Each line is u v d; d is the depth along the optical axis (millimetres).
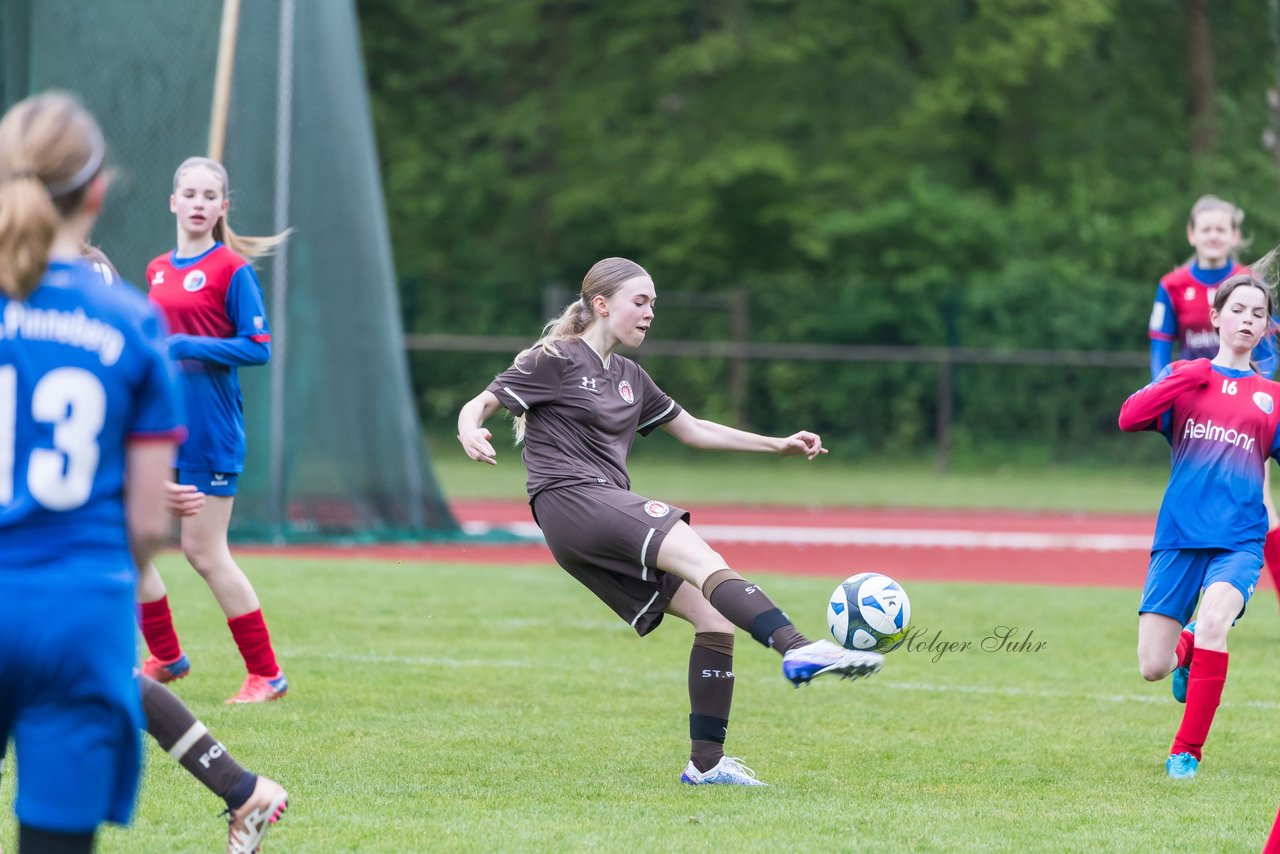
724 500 71250
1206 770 19578
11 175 9695
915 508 69812
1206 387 19969
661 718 22359
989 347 94625
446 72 107938
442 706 22844
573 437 18297
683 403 95000
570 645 29219
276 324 45781
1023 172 107562
